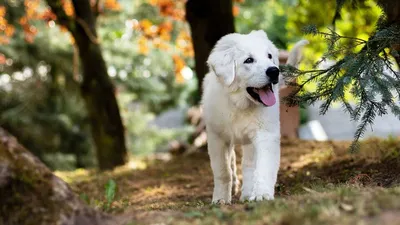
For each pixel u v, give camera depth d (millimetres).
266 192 5645
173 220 4254
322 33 6055
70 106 20922
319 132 20281
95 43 12508
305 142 10602
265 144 5969
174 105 23172
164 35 14742
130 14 18297
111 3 14977
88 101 12664
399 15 6277
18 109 19812
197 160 10680
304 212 3938
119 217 4418
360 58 5547
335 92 5453
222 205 4969
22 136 19969
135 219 4344
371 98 5309
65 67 20031
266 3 20250
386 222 3596
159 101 21859
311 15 10836
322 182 6730
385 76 5375
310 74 6117
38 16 14836
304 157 9320
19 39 18875
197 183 8852
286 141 10742
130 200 7848
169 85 22391
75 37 12508
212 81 6402
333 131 21844
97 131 12656
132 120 20875
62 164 20078
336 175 7348
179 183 9070
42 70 20719
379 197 4090
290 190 6785
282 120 11188
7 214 4090
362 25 9602
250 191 6238
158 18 17984
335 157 8734
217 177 6375
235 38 6027
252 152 6363
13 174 4156
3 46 18531
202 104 6629
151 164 11367
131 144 21328
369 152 8227
